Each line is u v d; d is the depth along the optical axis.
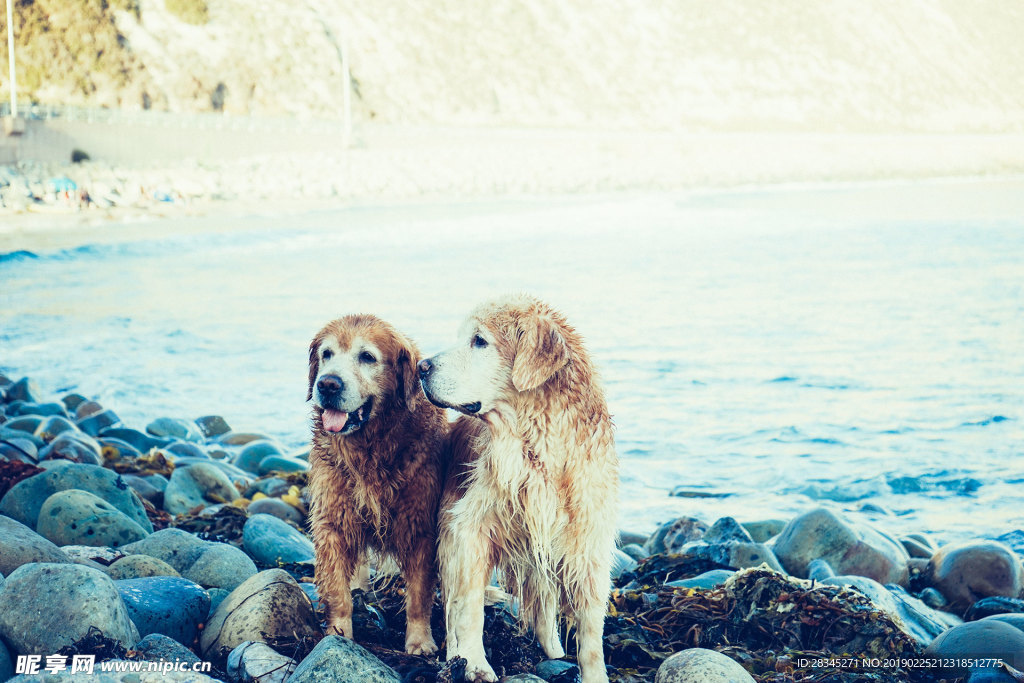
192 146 54.91
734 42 108.44
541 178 62.12
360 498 4.93
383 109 76.62
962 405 12.84
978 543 7.17
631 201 52.81
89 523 6.21
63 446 9.10
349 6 85.94
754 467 10.49
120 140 51.75
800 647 5.30
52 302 21.44
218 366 15.60
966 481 9.91
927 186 66.12
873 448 11.04
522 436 4.59
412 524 4.95
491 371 4.64
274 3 79.75
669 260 28.47
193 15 71.62
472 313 4.81
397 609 5.52
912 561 7.49
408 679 4.28
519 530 4.63
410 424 5.05
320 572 4.91
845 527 7.38
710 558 6.99
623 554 7.27
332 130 63.19
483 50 91.00
